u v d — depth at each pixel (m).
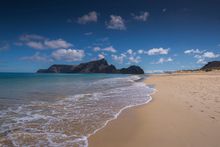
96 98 12.51
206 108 8.77
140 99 12.13
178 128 6.23
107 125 6.73
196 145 4.95
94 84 24.72
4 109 8.95
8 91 15.59
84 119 7.47
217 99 10.76
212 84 19.61
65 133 5.91
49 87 19.81
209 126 6.34
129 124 6.82
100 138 5.53
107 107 9.71
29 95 13.42
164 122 6.93
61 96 13.23
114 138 5.54
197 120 7.01
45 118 7.56
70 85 22.83
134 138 5.53
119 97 12.99
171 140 5.31
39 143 5.10
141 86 21.45
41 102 10.87
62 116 7.89
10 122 6.93
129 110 9.02
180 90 15.67
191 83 21.98
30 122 6.98
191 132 5.85
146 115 8.02
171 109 8.91
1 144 4.99
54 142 5.20
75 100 11.70
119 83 26.89
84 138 5.52
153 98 12.40
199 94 12.74
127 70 160.12
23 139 5.36
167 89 17.30
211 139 5.31
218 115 7.59
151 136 5.64
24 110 8.83
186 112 8.19
